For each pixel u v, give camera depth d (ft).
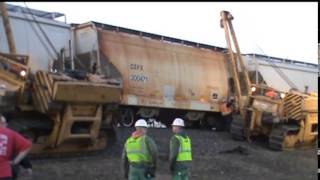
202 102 71.51
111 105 45.50
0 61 40.70
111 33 60.08
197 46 74.23
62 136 42.04
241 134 65.62
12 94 40.45
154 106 64.23
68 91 40.78
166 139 55.98
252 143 65.67
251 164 52.60
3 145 21.13
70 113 41.78
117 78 59.11
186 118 71.10
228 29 73.36
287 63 87.71
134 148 30.58
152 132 59.26
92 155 45.78
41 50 52.21
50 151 42.60
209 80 72.69
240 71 73.67
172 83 66.90
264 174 49.08
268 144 65.92
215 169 47.88
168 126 69.87
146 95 63.05
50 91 40.42
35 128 41.57
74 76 43.73
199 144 57.77
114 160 44.78
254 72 78.84
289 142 63.52
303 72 91.71
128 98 60.49
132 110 62.69
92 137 44.01
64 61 54.03
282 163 55.11
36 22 51.96
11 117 41.91
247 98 67.56
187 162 32.99
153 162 30.66
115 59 59.11
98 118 43.93
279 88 84.58
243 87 72.43
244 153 56.85
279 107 63.82
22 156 21.67
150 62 63.98
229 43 73.36
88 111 43.37
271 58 85.35
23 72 41.06
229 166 50.01
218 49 77.71
